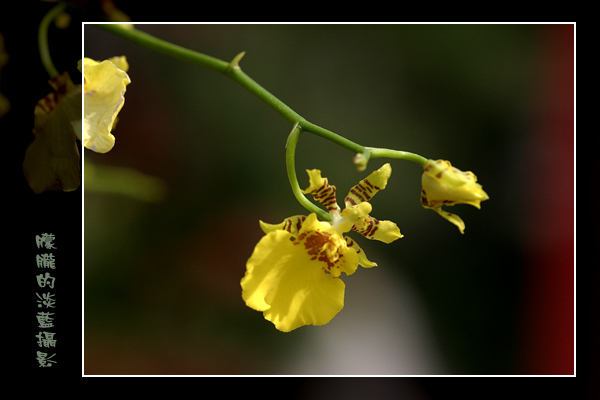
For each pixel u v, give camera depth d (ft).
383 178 1.48
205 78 2.25
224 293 2.08
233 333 2.01
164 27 2.19
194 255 2.11
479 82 2.24
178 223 2.12
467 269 2.14
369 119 2.25
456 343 2.04
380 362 1.95
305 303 1.46
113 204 2.01
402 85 2.28
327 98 2.27
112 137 1.46
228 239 2.15
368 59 2.31
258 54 2.27
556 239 2.09
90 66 1.46
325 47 2.31
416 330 2.04
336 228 1.47
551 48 2.20
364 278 2.11
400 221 2.17
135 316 1.95
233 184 2.20
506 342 2.04
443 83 2.27
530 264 2.12
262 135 2.24
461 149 2.22
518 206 2.17
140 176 1.68
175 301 2.02
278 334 2.01
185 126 2.22
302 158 2.20
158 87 2.21
